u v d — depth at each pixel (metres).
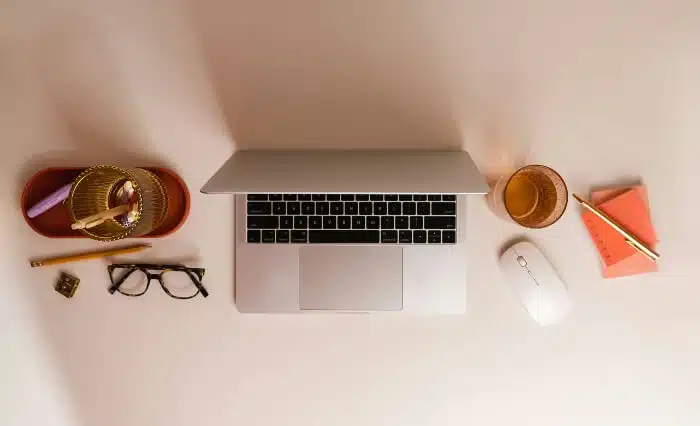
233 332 0.86
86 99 0.85
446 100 0.85
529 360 0.85
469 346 0.86
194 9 0.85
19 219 0.85
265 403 0.87
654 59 0.84
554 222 0.81
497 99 0.85
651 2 0.83
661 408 0.86
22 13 0.84
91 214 0.80
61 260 0.84
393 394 0.86
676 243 0.85
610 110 0.85
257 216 0.84
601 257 0.85
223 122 0.85
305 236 0.84
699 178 0.84
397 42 0.85
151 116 0.85
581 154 0.85
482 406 0.86
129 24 0.84
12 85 0.84
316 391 0.87
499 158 0.85
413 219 0.84
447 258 0.84
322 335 0.86
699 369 0.85
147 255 0.85
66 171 0.83
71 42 0.84
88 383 0.86
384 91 0.85
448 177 0.69
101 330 0.86
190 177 0.85
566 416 0.86
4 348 0.85
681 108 0.84
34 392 0.86
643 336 0.85
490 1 0.84
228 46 0.85
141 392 0.86
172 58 0.85
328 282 0.84
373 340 0.86
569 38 0.84
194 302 0.85
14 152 0.85
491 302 0.85
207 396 0.87
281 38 0.85
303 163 0.78
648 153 0.85
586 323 0.85
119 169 0.74
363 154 0.84
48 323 0.85
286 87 0.85
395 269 0.84
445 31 0.84
